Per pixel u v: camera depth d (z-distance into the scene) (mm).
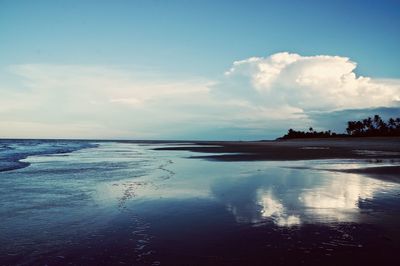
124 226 7016
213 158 28219
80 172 16766
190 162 23688
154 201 9555
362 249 5551
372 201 9445
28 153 34906
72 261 5117
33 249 5629
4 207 8734
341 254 5336
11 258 5227
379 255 5289
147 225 7094
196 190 11336
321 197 10047
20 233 6523
